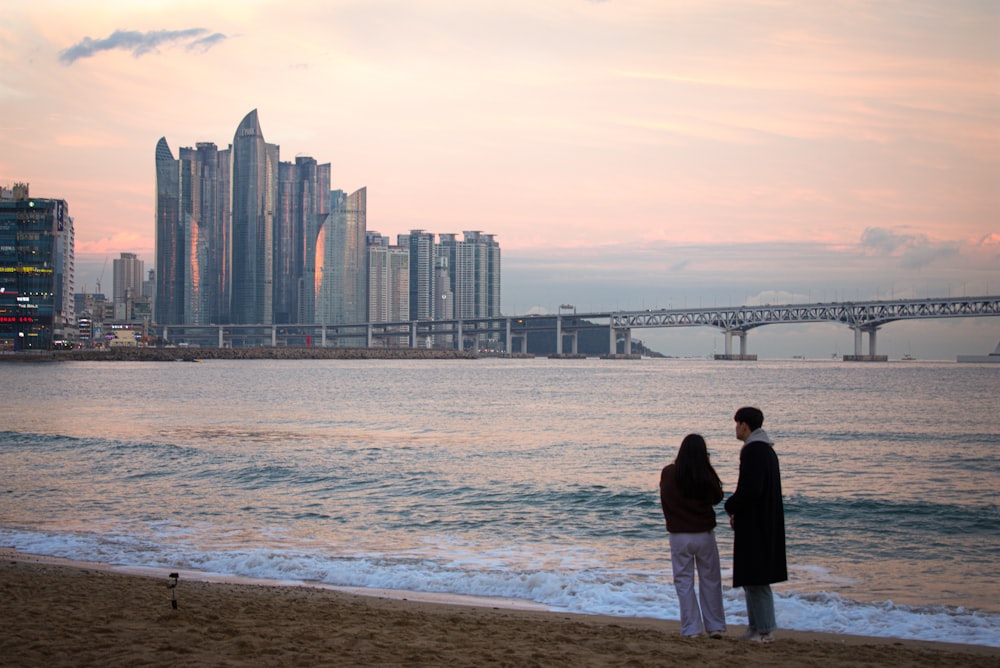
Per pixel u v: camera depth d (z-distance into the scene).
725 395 144.38
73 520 31.75
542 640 14.73
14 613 16.05
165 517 32.59
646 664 12.88
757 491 13.64
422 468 48.88
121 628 14.66
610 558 25.97
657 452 58.62
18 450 56.91
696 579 22.50
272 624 15.65
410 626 16.00
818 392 155.62
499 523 32.00
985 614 19.20
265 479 43.47
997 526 31.11
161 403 119.62
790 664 13.12
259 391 154.88
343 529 30.66
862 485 42.66
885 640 16.86
